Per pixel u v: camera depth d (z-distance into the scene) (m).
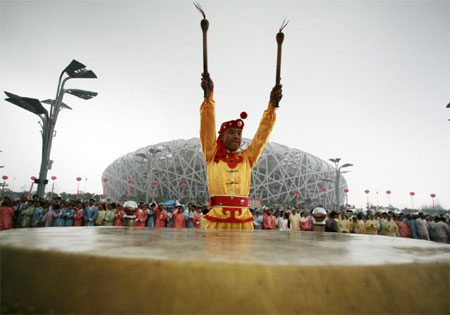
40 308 0.34
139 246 0.45
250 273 0.31
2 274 0.38
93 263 0.34
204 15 2.17
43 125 13.34
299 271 0.33
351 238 0.96
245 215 2.29
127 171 69.50
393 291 0.36
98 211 9.73
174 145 66.94
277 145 69.81
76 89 13.78
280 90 2.44
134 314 0.30
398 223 10.86
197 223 10.33
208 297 0.30
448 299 0.39
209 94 2.34
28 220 8.10
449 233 10.11
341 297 0.33
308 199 64.50
